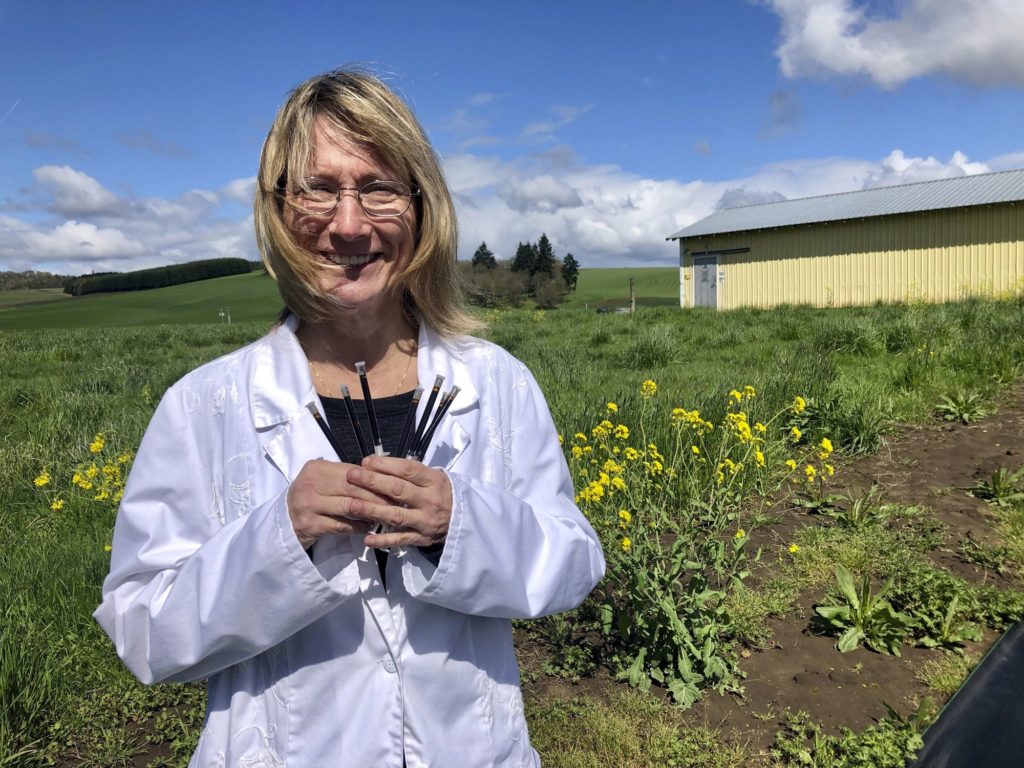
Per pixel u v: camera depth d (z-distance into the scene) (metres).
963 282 20.50
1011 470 5.34
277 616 1.08
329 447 1.25
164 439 1.27
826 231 22.88
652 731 2.81
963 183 22.75
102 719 3.01
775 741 2.77
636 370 9.70
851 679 3.12
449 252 1.40
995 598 3.57
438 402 1.33
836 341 10.30
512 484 1.39
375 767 1.17
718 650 3.21
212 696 1.27
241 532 1.12
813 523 4.65
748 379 7.90
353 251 1.30
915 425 6.63
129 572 1.22
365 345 1.41
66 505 5.14
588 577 1.33
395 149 1.28
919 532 4.43
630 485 4.48
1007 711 2.82
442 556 1.11
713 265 25.75
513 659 1.37
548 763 2.67
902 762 2.58
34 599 3.65
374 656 1.19
